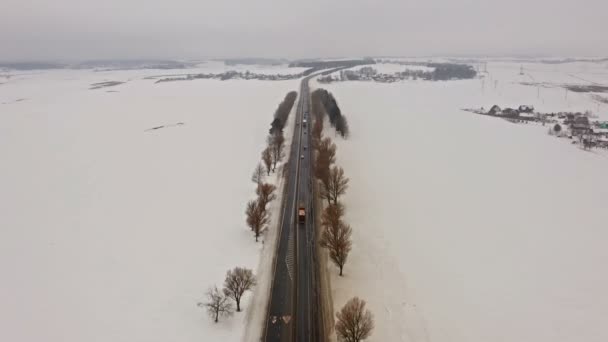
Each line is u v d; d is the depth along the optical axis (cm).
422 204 12288
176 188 13438
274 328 7125
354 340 6391
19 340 6862
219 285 8162
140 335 6925
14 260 9250
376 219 11338
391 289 8350
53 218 11350
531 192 13212
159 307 7625
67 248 9750
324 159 13700
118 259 9244
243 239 10044
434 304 7919
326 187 11900
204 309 7506
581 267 9031
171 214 11512
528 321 7444
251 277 7856
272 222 10912
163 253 9462
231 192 13062
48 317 7400
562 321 7438
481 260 9344
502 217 11444
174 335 6912
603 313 7612
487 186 13712
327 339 6919
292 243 9888
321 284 8400
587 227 10831
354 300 6862
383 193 13075
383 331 7200
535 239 10231
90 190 13375
